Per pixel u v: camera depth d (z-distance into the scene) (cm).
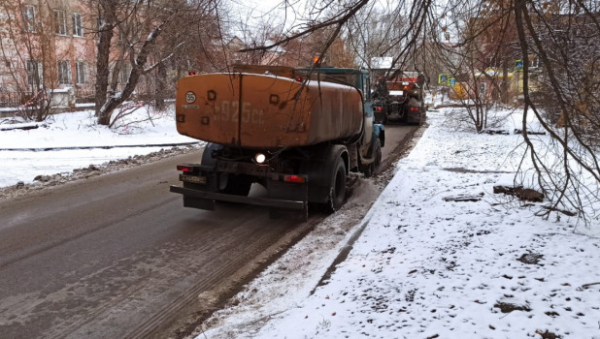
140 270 513
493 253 474
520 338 316
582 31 453
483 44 475
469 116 1778
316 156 723
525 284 397
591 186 726
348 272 471
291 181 658
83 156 1238
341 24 380
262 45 429
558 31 438
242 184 765
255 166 675
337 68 880
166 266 526
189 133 675
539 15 394
